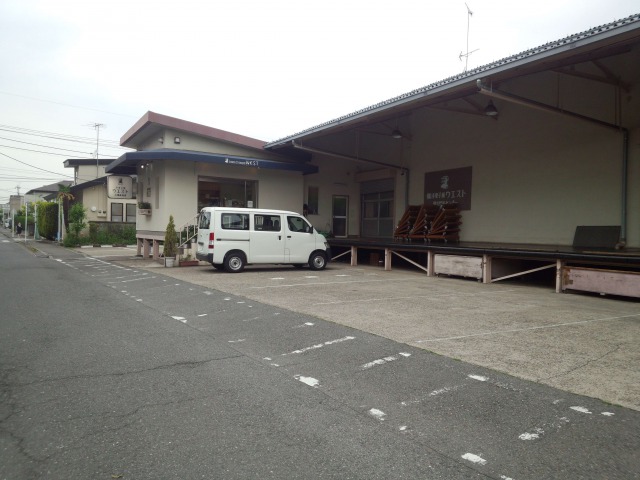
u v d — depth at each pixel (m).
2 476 2.84
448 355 5.34
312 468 2.95
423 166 18.64
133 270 14.48
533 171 14.55
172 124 16.78
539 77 14.30
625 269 9.95
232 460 3.05
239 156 18.55
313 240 14.66
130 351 5.52
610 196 12.55
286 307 8.16
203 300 8.89
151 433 3.42
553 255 10.51
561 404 3.95
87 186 32.19
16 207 75.44
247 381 4.52
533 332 6.46
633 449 3.19
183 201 17.38
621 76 12.14
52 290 10.34
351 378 4.60
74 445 3.24
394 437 3.37
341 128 15.23
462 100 16.67
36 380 4.52
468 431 3.46
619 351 5.52
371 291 10.22
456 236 16.67
